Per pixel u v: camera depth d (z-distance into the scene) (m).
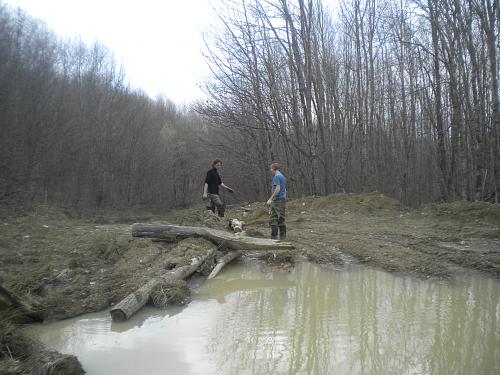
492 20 13.25
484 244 7.55
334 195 14.78
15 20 16.91
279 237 8.85
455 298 4.76
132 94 28.31
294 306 4.70
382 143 22.25
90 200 21.47
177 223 10.36
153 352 3.56
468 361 3.22
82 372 3.20
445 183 16.62
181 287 5.08
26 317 4.27
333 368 3.18
